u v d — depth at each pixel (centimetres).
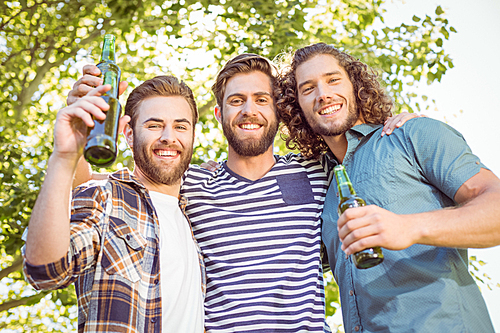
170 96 207
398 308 166
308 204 212
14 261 454
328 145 221
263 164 227
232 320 188
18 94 525
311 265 196
